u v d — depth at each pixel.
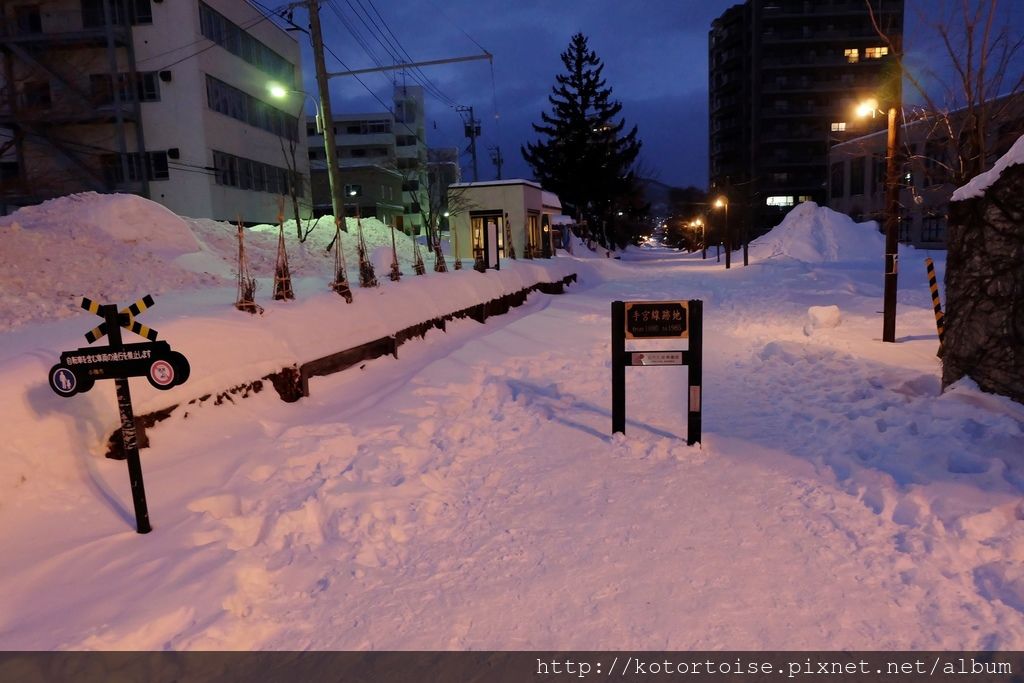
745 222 38.44
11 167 27.03
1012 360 6.95
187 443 5.74
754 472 5.68
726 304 19.56
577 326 14.94
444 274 13.78
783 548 4.30
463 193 27.72
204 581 3.85
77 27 26.69
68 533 4.26
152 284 10.41
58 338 6.67
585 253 56.31
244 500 5.04
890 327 12.16
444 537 4.66
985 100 12.38
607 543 4.46
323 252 18.33
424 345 10.88
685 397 8.52
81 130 27.27
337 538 4.63
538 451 6.45
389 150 65.31
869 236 40.91
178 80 27.09
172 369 4.16
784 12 66.69
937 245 39.06
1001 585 3.74
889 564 4.04
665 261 54.25
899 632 3.38
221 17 29.17
